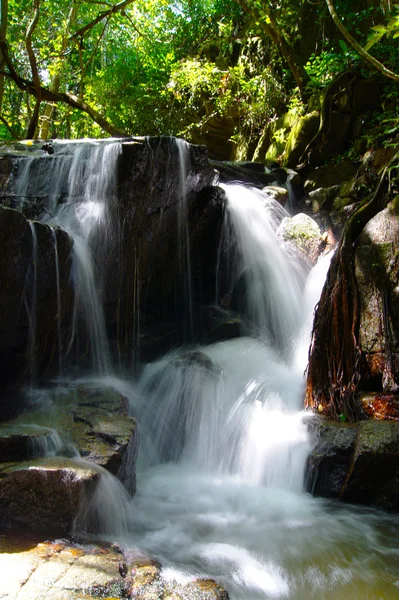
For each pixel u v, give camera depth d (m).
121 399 5.00
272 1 12.12
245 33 13.47
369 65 9.35
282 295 7.76
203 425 5.77
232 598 3.20
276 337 7.60
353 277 5.98
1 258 4.32
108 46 15.36
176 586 3.06
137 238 6.28
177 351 6.91
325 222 8.87
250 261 8.00
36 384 5.12
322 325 5.97
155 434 5.82
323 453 4.99
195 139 13.73
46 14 13.09
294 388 6.29
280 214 8.95
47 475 3.60
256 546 3.94
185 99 13.83
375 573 3.62
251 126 12.42
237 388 6.11
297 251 8.02
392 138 8.53
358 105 9.82
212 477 5.39
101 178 5.89
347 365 5.73
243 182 9.65
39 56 13.21
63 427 4.41
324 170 9.65
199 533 4.10
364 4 10.59
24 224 4.48
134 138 6.15
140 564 3.30
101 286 5.92
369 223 6.27
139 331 6.68
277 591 3.34
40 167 6.18
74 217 5.90
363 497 4.81
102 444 4.17
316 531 4.26
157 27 14.70
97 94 14.38
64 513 3.59
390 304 5.71
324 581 3.49
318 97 10.40
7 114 15.00
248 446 5.45
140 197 6.12
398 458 4.65
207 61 14.30
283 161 10.47
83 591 2.85
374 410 5.35
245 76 12.80
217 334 7.23
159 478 5.29
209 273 7.85
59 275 5.02
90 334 5.80
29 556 3.19
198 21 15.01
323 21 11.03
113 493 3.91
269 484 5.20
